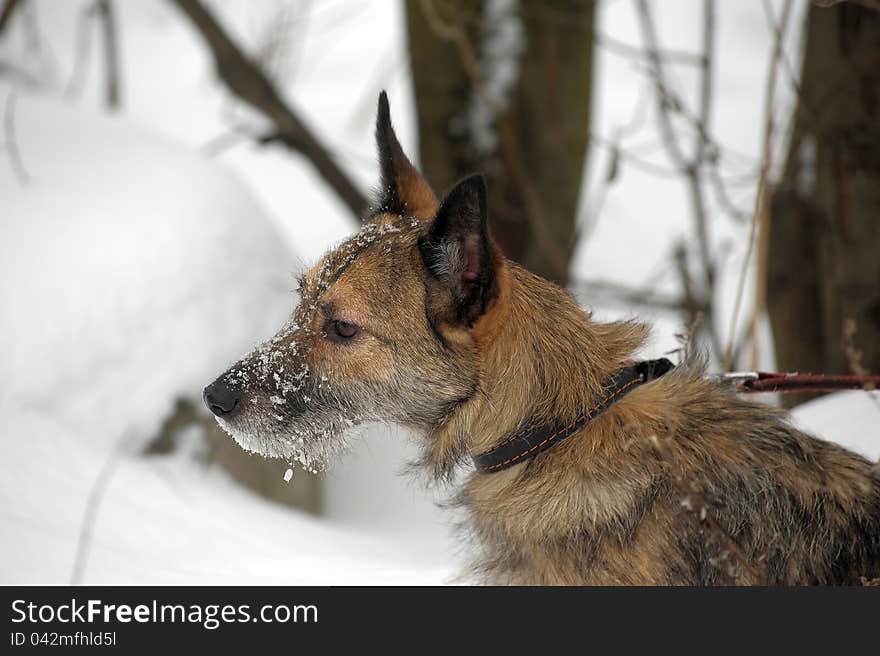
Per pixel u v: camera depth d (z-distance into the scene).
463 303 4.50
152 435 7.82
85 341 7.68
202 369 8.06
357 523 8.66
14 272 7.78
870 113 6.74
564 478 4.40
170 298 8.07
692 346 5.62
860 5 6.76
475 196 4.29
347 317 4.66
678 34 17.50
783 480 4.35
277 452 4.90
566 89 9.71
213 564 6.37
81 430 7.61
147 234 8.25
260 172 14.35
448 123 9.86
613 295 10.16
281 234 9.60
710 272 8.64
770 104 5.97
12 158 8.71
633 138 14.49
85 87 16.70
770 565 4.25
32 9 14.10
